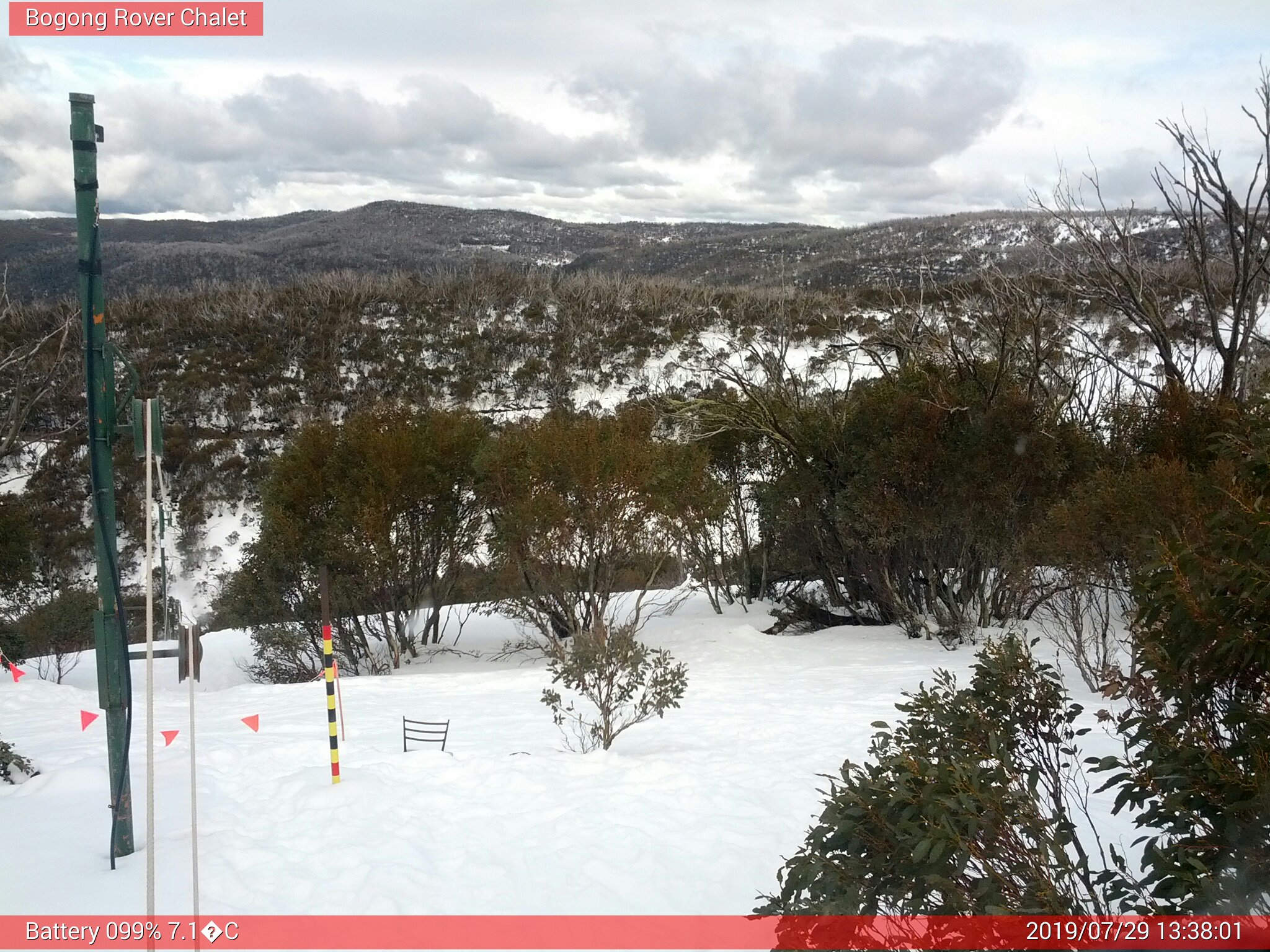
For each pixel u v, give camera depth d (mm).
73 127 5539
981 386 18641
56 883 5461
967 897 3010
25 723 11625
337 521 20906
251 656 24125
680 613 23969
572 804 7285
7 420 26734
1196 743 3078
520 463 20016
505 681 15789
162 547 5477
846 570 20625
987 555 17250
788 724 10672
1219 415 15789
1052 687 4035
